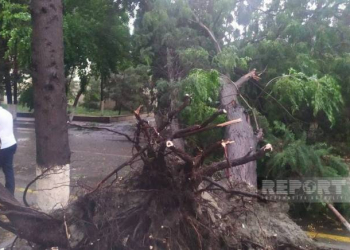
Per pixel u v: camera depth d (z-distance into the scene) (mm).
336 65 5340
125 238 2391
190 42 6078
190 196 2332
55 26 3545
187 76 5199
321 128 5477
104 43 9508
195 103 4777
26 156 8531
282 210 3176
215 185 2484
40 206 3537
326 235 4445
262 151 2205
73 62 9773
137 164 2564
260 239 2635
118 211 2436
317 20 5820
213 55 6047
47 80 3533
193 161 2281
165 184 2377
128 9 8695
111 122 17000
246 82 5512
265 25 6188
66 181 3611
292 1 5973
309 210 4762
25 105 16672
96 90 20281
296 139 5258
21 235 2654
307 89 4676
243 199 2682
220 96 5035
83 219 2527
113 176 2943
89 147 9820
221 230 2473
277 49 5402
